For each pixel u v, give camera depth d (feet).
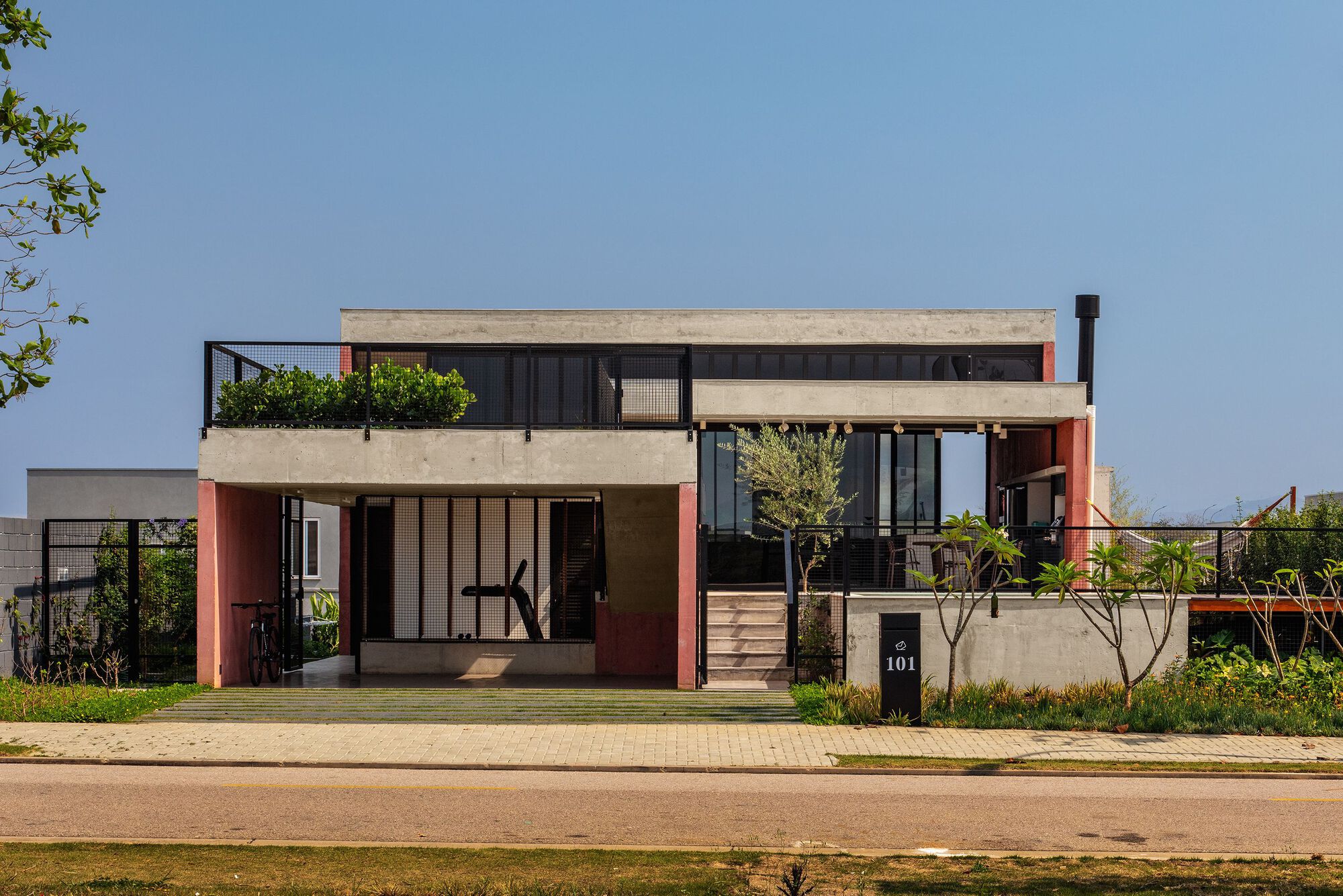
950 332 73.46
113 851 26.66
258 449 51.80
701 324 73.36
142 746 41.14
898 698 46.03
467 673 60.34
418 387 53.16
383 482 51.55
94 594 56.59
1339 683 49.11
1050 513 73.51
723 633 57.62
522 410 63.00
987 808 32.63
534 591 61.16
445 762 38.86
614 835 29.09
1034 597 50.80
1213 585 54.19
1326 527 56.18
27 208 23.61
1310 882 24.35
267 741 42.32
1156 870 25.49
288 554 62.64
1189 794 35.01
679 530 51.67
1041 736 43.75
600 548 61.46
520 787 35.53
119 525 58.80
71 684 52.08
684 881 24.18
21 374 23.27
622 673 60.70
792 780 36.99
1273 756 40.29
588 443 51.52
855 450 72.84
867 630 51.44
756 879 24.45
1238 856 27.04
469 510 61.46
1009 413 66.13
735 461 72.59
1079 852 27.68
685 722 46.34
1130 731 44.98
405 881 23.98
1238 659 52.03
